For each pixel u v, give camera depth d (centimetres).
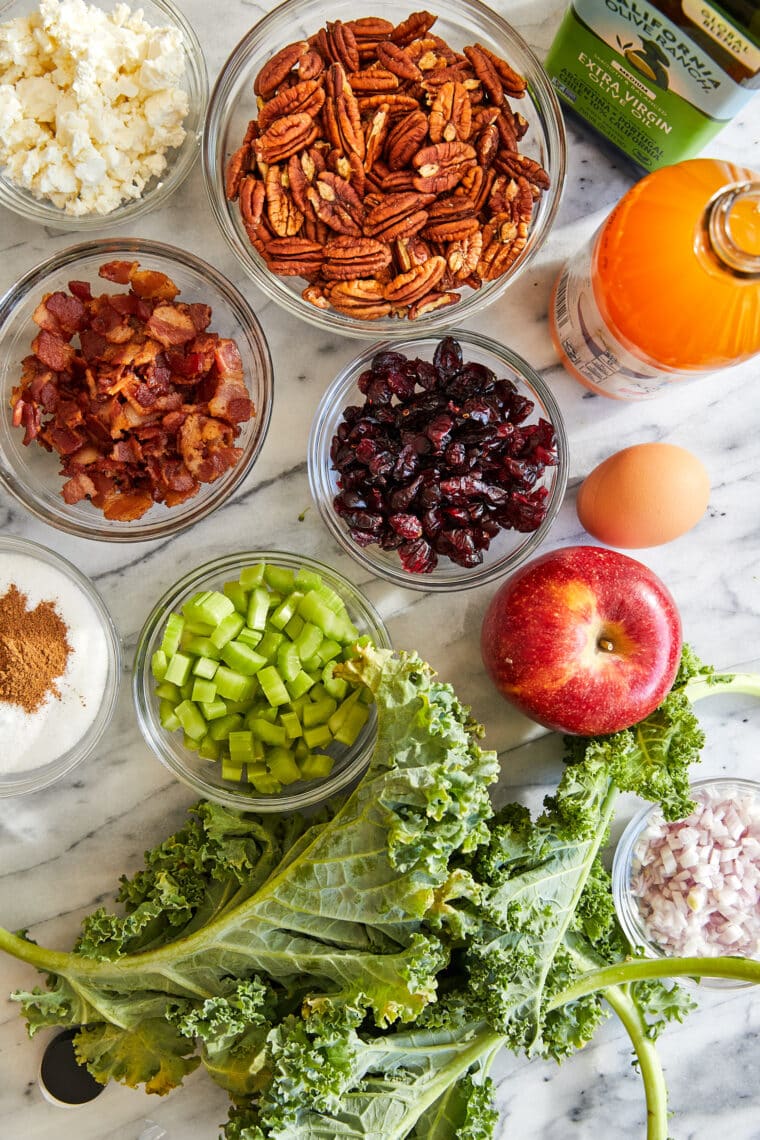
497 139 57
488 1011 56
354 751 62
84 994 58
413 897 53
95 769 63
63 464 60
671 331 52
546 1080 65
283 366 63
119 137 58
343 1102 55
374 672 56
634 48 54
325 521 61
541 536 60
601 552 57
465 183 57
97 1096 63
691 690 61
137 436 58
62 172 58
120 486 60
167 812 63
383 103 57
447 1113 58
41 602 61
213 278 60
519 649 57
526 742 64
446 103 56
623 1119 65
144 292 59
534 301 63
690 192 52
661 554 64
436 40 58
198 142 60
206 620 59
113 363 58
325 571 61
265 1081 56
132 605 63
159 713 62
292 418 63
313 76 57
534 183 58
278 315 63
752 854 62
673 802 58
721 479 63
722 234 50
